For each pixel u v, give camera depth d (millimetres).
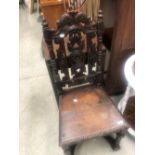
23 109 1697
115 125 1120
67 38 1130
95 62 1251
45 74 2047
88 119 1155
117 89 1713
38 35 2666
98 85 1366
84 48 1167
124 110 1517
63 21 1016
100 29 1111
